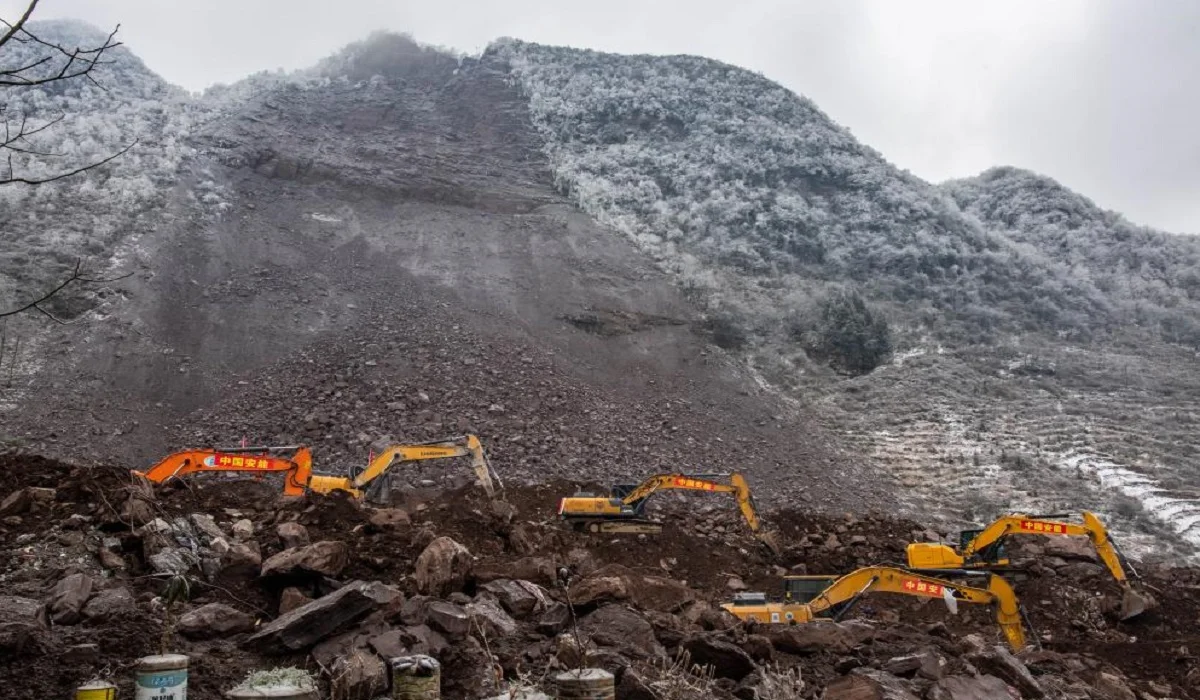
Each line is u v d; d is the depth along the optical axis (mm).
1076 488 44344
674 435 44500
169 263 54281
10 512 11891
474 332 52219
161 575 10125
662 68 112875
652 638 10195
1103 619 22312
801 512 33188
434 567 11539
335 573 11477
